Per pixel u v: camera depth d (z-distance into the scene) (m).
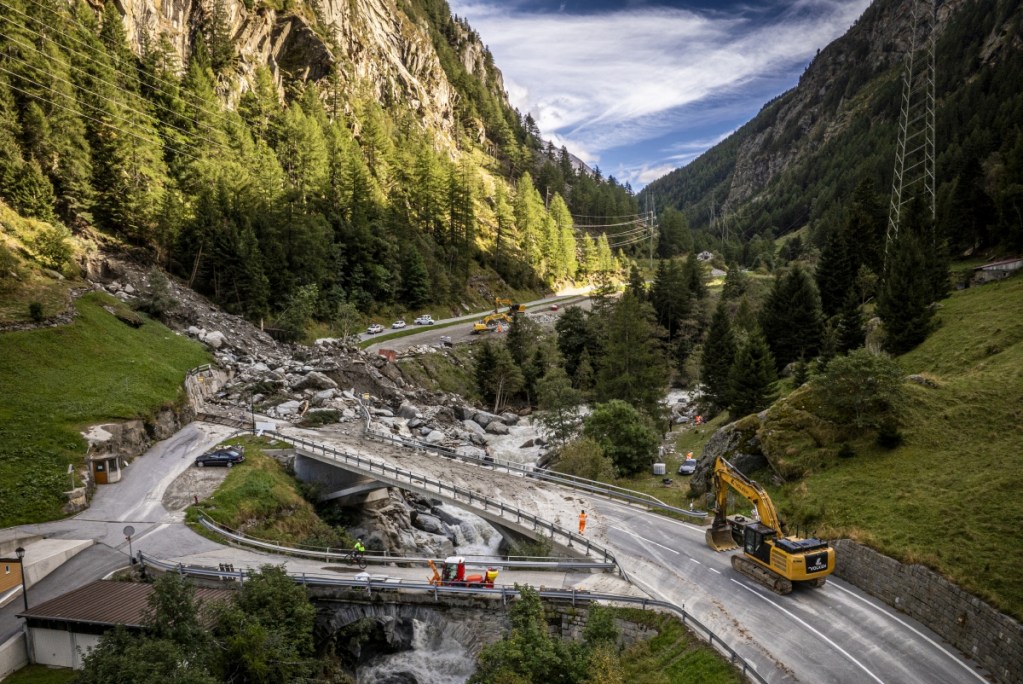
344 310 108.25
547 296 186.75
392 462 60.59
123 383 64.50
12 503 48.53
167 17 131.25
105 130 93.75
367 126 170.25
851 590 36.97
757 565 38.78
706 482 57.19
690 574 40.09
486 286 167.00
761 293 159.00
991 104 195.62
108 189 93.94
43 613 34.78
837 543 39.19
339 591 39.09
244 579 40.16
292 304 102.88
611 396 89.25
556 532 45.88
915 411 47.09
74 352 65.50
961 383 49.16
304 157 131.88
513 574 41.12
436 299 145.25
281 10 166.38
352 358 94.69
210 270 100.06
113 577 41.41
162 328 80.62
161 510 51.31
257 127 135.25
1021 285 70.88
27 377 59.47
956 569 32.06
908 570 34.09
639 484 63.28
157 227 95.25
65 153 85.25
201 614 32.91
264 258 105.12
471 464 63.22
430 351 111.25
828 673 28.97
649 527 48.94
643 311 107.75
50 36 93.44
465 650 46.66
